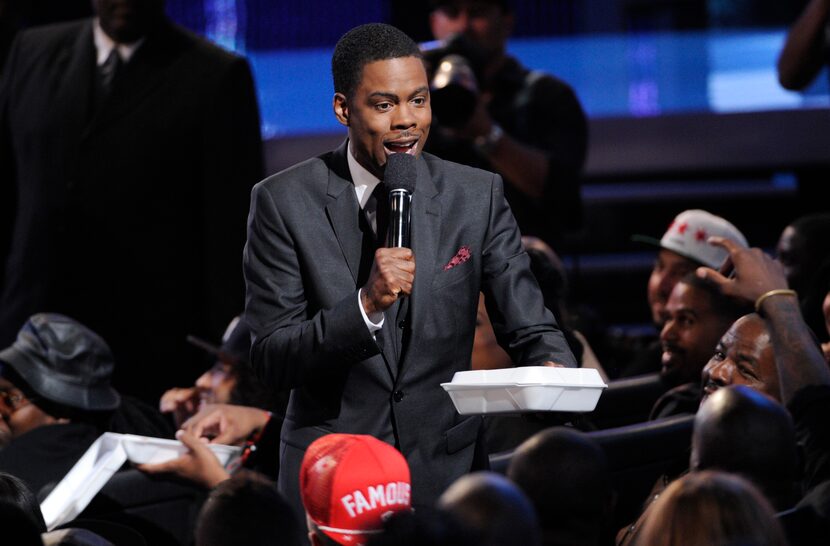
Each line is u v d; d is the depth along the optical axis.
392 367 8.13
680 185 27.47
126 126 15.55
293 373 7.93
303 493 7.02
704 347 12.09
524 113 18.09
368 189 8.27
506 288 8.27
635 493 10.47
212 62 15.89
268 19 28.81
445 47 16.94
